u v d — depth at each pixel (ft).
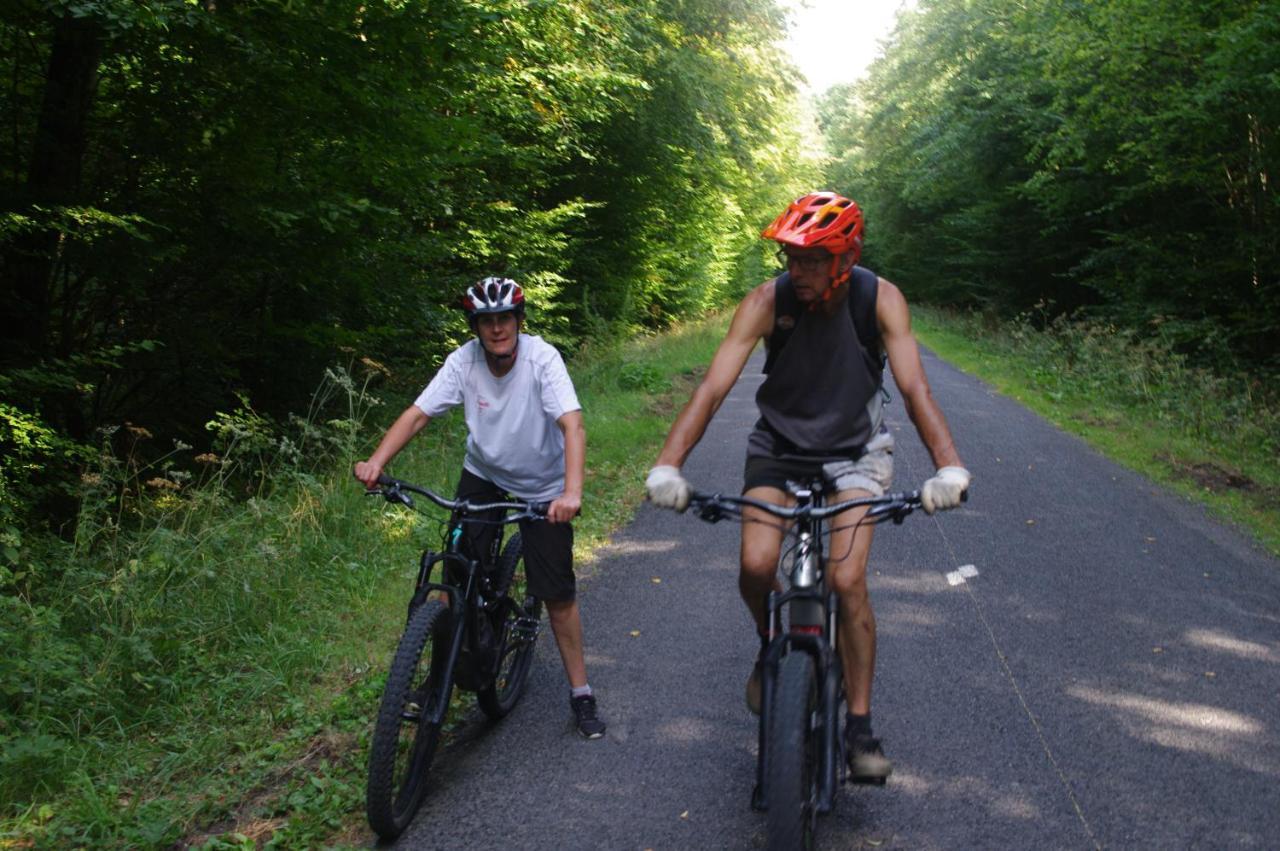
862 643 10.42
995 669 15.24
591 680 14.90
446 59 26.68
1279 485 29.27
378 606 17.58
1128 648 16.21
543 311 49.47
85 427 26.66
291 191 26.66
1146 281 57.36
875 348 10.50
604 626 17.17
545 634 16.74
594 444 32.73
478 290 12.16
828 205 9.66
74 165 24.09
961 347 79.71
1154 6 44.68
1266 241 49.55
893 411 41.81
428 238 35.47
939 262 121.39
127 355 27.81
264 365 32.55
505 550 14.03
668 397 45.73
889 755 12.46
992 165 85.87
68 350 26.53
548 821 11.05
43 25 22.99
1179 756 12.52
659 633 16.81
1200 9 43.45
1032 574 20.13
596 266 67.00
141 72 23.98
